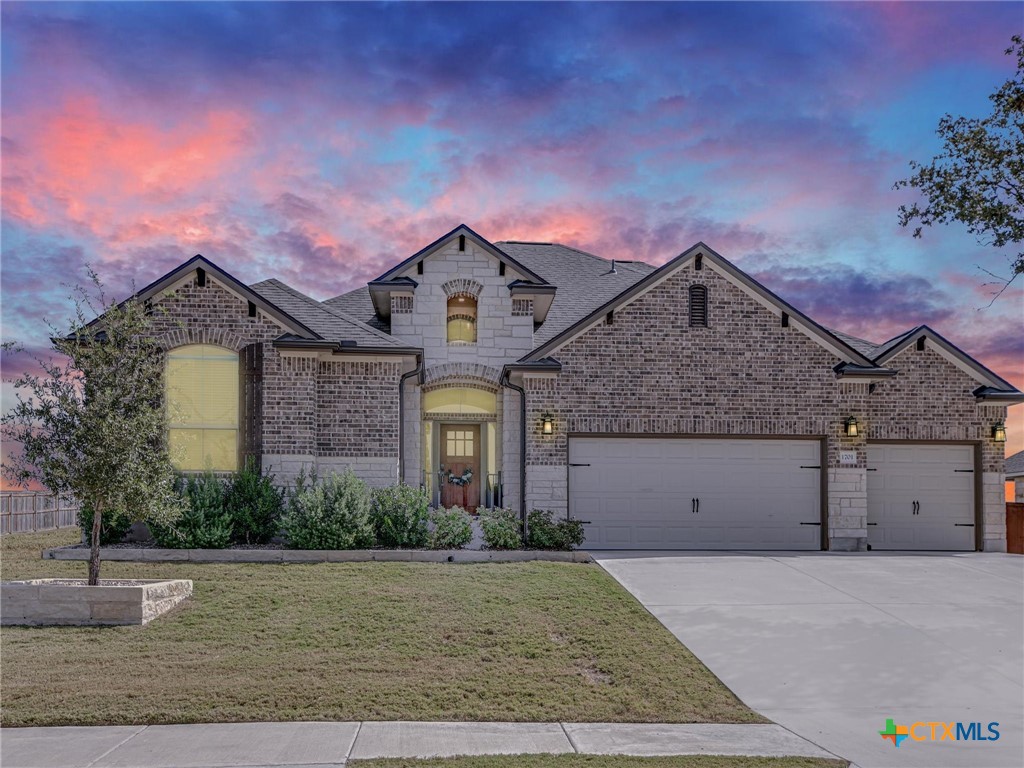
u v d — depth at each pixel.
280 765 7.16
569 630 11.30
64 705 8.55
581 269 24.06
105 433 11.93
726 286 18.61
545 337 19.39
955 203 11.78
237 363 16.50
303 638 10.73
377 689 9.18
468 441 18.80
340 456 16.98
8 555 15.04
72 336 13.84
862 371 18.53
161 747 7.57
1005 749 8.02
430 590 12.76
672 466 18.47
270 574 13.52
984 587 14.67
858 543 18.55
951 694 9.63
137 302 13.65
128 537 15.54
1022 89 11.27
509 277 18.95
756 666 10.40
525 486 17.89
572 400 18.06
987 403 19.64
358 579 13.29
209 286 16.45
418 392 18.27
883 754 7.83
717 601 13.16
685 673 10.08
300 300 18.53
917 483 19.59
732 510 18.50
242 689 9.06
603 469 18.31
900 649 11.14
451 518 15.90
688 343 18.41
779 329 18.67
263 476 16.14
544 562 14.97
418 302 18.70
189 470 16.23
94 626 11.21
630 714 8.84
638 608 12.44
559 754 7.57
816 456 18.81
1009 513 19.88
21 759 7.26
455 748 7.68
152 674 9.48
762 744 8.03
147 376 12.77
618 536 18.20
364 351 16.86
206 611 11.71
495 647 10.62
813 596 13.65
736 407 18.41
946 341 19.55
